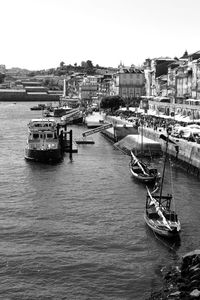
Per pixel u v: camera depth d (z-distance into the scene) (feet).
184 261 182.09
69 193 303.68
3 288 175.01
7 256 201.36
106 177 353.10
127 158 444.55
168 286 172.14
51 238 222.28
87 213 259.80
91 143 556.51
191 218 248.52
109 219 248.93
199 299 152.56
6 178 349.61
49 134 447.42
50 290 173.99
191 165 369.50
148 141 469.16
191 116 556.10
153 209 249.14
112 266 192.54
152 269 189.88
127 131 564.71
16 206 273.75
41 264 193.77
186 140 412.16
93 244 215.10
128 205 274.57
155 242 217.15
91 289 174.70
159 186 318.45
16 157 447.42
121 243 216.13
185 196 290.97
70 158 445.37
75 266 192.24
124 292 172.55
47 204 278.05
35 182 336.49
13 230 232.94
